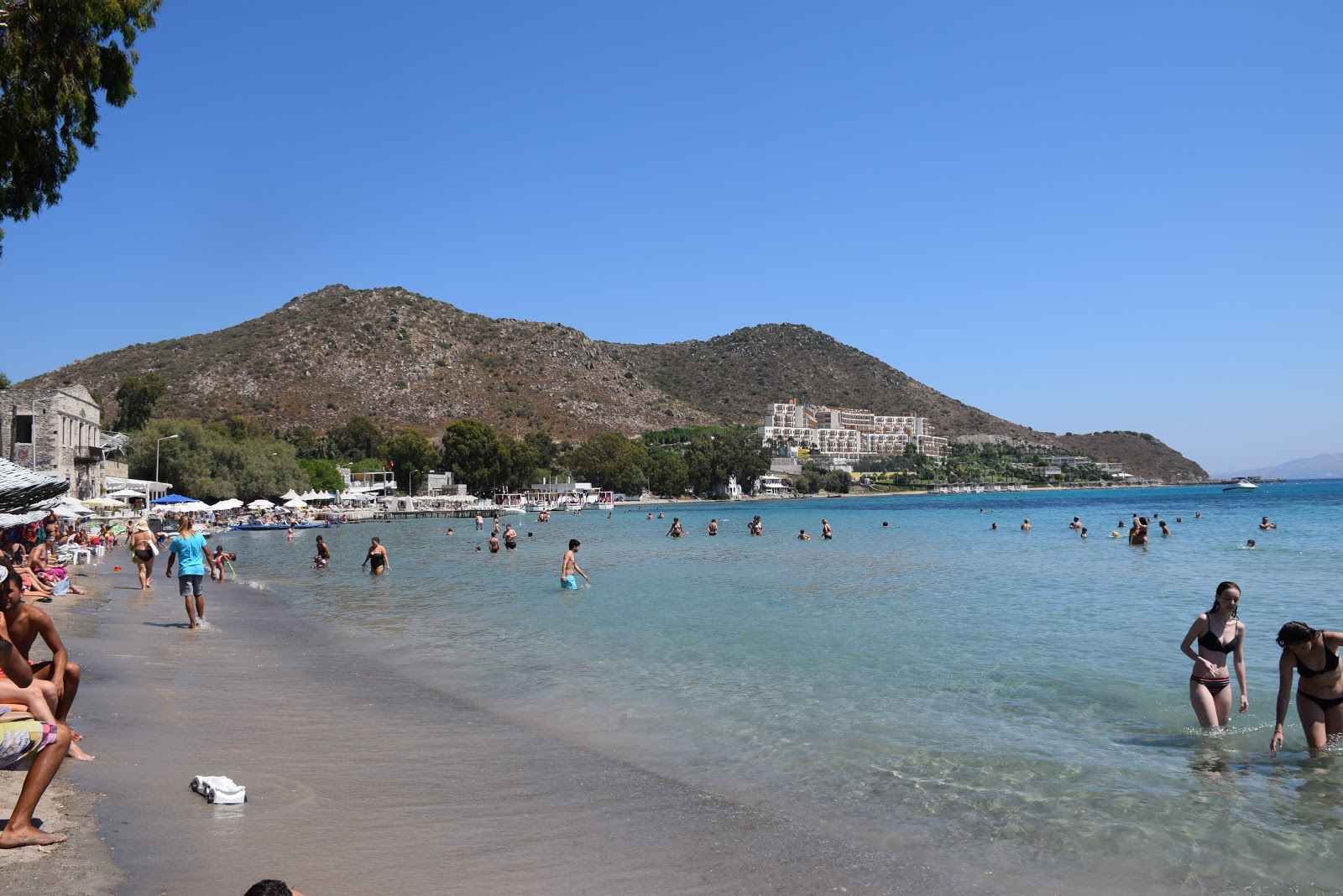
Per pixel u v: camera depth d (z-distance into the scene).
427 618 21.14
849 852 6.91
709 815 7.72
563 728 10.77
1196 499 148.12
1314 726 9.30
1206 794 8.22
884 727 10.70
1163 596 24.02
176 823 6.96
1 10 12.13
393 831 7.14
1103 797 8.16
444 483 142.00
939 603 23.02
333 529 81.12
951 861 6.75
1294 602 22.36
